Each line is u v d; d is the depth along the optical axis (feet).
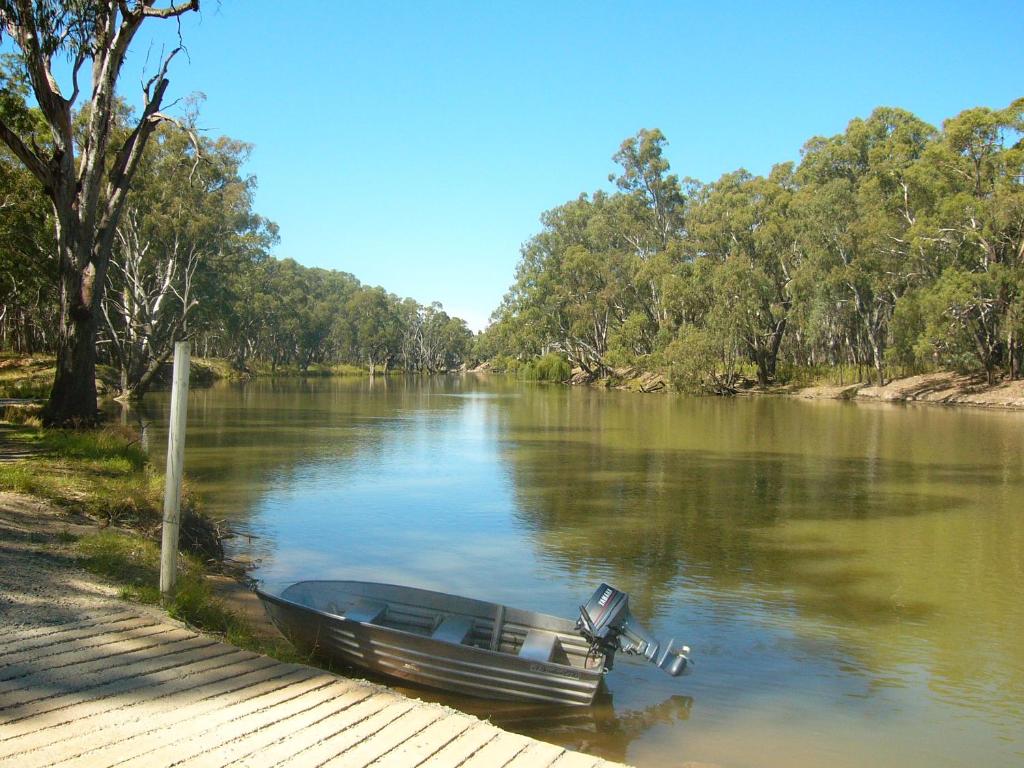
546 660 25.26
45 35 60.70
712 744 23.11
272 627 29.84
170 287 171.94
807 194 223.30
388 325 468.34
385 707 19.21
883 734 24.03
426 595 28.40
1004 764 22.30
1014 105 182.80
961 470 82.33
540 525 54.34
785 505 62.95
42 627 22.20
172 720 17.25
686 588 39.86
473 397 224.53
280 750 16.42
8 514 35.19
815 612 36.24
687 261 248.73
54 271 131.95
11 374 164.35
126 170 71.41
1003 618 35.53
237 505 59.67
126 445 60.23
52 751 15.34
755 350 239.30
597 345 304.50
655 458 91.20
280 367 426.92
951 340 181.16
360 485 69.72
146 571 30.27
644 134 292.20
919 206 198.08
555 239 301.63
